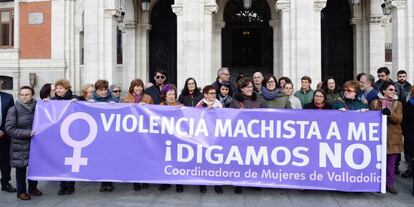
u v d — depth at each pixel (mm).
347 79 16969
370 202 6047
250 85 6695
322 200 6148
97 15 14172
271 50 18453
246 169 6211
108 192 6637
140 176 6230
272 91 7211
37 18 20594
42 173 6207
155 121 6285
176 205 5887
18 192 6254
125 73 17875
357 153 6125
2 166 6656
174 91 6727
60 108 6312
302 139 6188
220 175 6219
